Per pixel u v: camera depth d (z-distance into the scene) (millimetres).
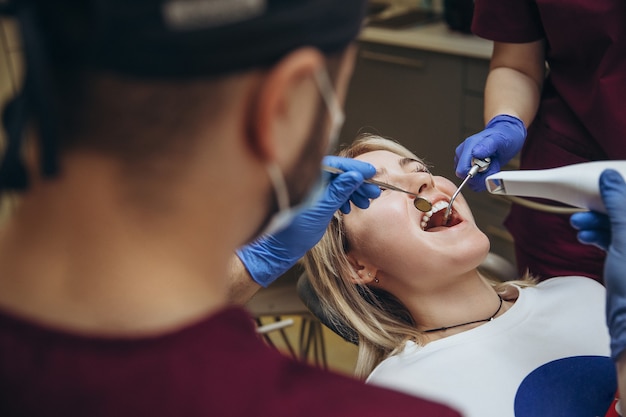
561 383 1371
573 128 1710
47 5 437
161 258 487
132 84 443
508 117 1624
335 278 1589
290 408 489
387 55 2971
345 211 1353
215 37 433
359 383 531
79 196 471
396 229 1504
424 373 1412
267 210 547
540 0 1565
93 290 476
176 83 444
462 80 2756
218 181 488
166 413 462
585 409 1339
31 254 484
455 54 2730
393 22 3061
